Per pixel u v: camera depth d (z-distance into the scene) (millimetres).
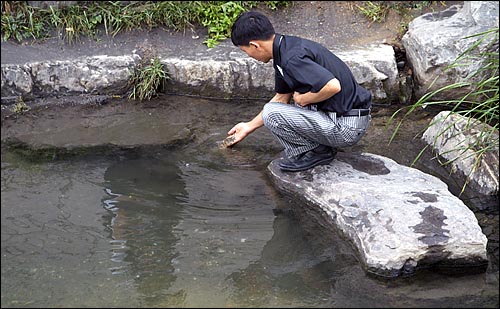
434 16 5922
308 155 4406
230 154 4836
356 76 5527
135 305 3385
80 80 5648
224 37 6008
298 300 3449
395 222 3771
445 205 3898
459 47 5359
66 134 5109
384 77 5523
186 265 3699
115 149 4902
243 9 6164
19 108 5469
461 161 4598
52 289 3496
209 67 5625
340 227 3951
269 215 4160
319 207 4145
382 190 4062
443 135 4820
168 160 4762
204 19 6113
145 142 4996
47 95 5648
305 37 6043
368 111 4230
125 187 4438
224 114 5430
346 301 3445
